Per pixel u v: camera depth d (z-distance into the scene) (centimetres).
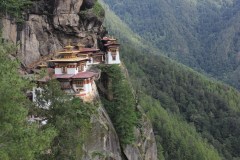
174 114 16688
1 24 7056
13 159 2952
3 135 3020
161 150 11581
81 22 8106
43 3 7462
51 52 7575
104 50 8912
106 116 6488
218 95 19638
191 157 12200
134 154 6988
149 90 18175
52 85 4381
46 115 4262
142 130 7688
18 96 3114
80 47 7988
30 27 7362
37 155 3444
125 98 6944
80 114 5356
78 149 5169
